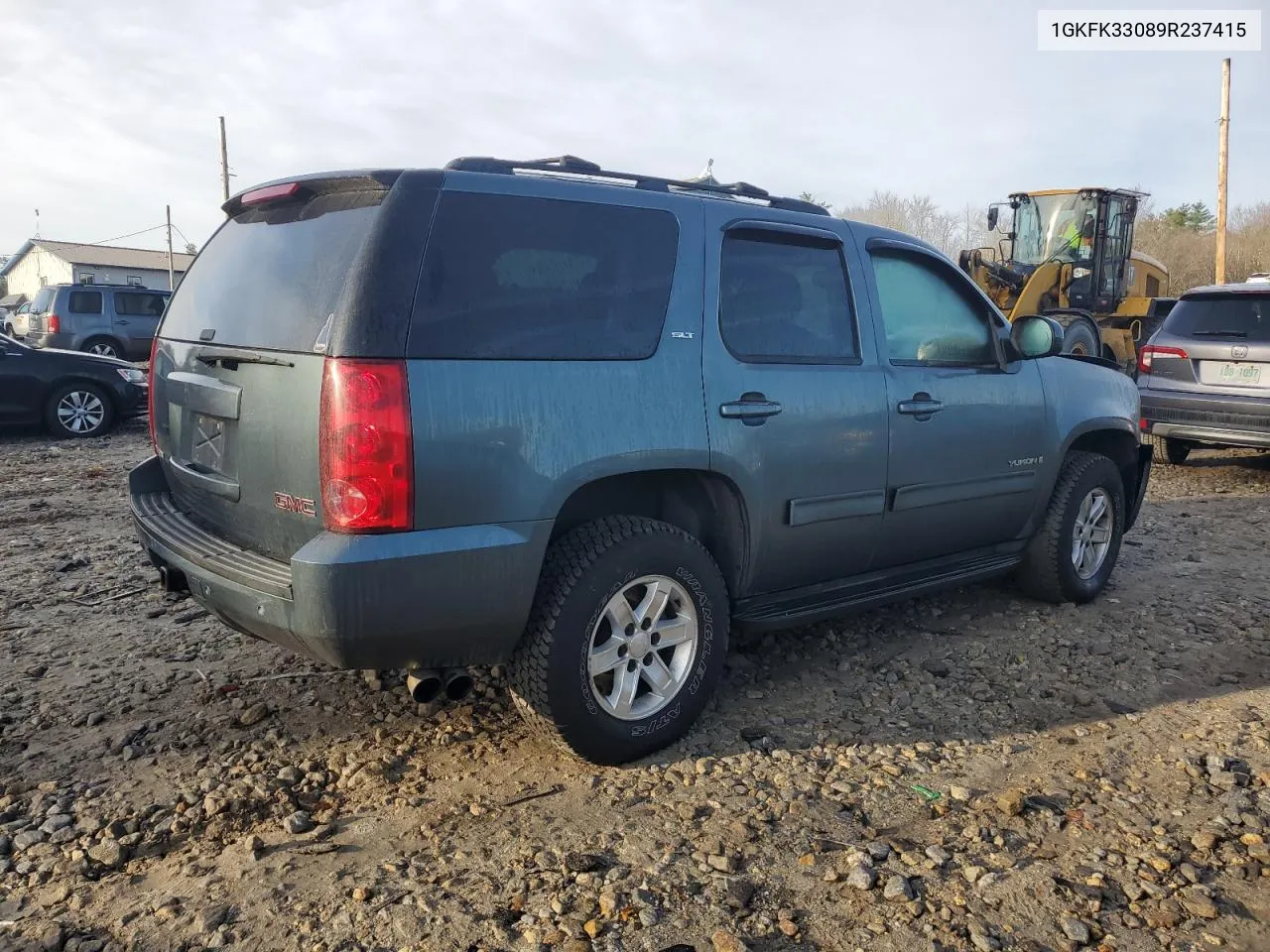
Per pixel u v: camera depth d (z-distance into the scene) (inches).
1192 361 359.3
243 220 144.4
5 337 450.6
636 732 133.3
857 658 175.3
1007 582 221.0
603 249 131.3
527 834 117.4
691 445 134.1
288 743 139.6
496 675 162.1
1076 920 102.5
